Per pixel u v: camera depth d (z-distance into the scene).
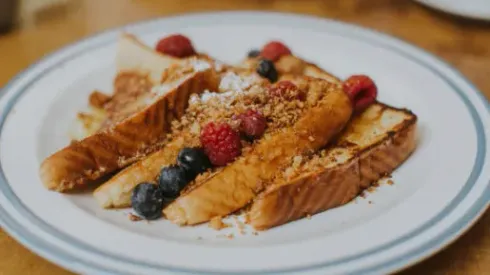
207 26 0.65
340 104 0.52
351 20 0.71
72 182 0.49
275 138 0.49
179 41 0.59
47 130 0.55
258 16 0.66
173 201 0.48
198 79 0.52
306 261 0.43
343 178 0.48
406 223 0.45
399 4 0.74
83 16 0.72
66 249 0.44
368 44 0.62
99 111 0.57
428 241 0.44
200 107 0.51
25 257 0.47
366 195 0.49
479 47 0.67
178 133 0.51
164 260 0.43
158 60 0.57
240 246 0.45
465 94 0.56
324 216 0.48
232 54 0.64
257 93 0.52
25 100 0.57
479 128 0.53
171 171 0.48
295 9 0.73
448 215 0.46
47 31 0.69
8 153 0.51
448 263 0.46
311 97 0.53
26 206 0.47
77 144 0.49
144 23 0.65
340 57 0.62
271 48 0.59
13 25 0.70
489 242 0.47
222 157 0.49
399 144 0.51
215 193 0.47
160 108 0.51
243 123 0.49
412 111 0.56
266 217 0.46
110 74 0.60
